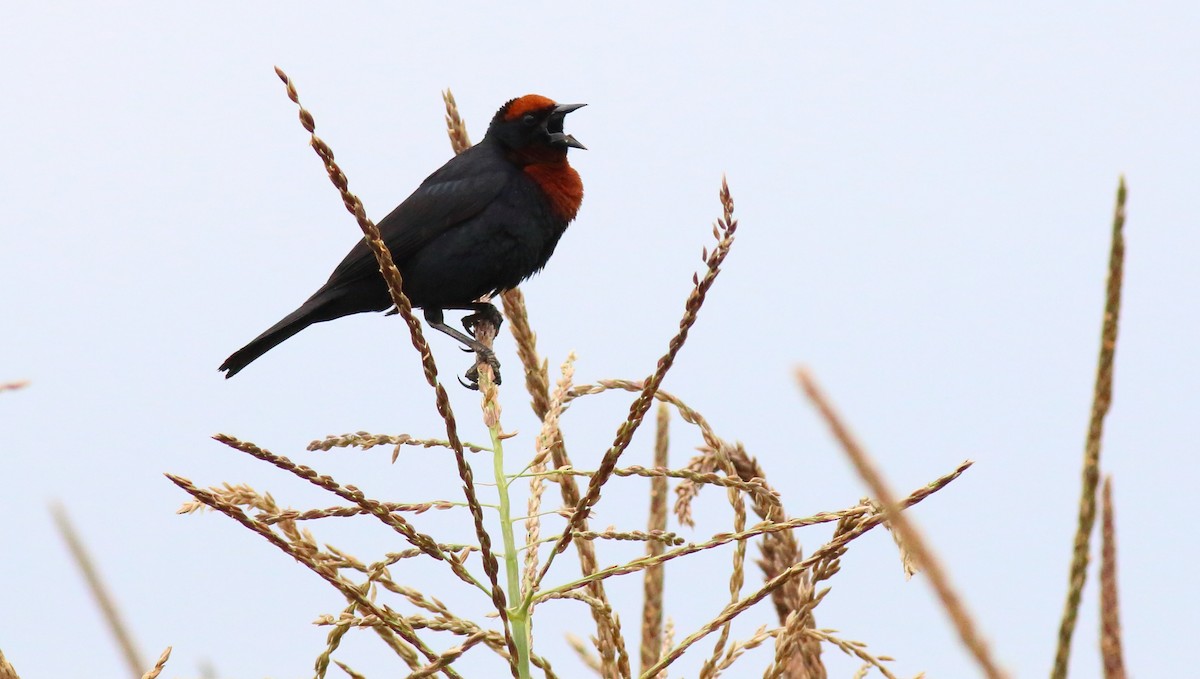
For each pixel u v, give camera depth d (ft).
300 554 17.83
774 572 26.84
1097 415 7.79
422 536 18.57
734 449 27.43
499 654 19.54
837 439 5.97
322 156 16.94
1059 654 7.74
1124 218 7.77
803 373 5.97
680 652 18.62
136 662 9.95
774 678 19.80
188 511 19.36
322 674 17.97
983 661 5.68
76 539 10.05
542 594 18.94
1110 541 7.69
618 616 20.33
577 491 29.01
